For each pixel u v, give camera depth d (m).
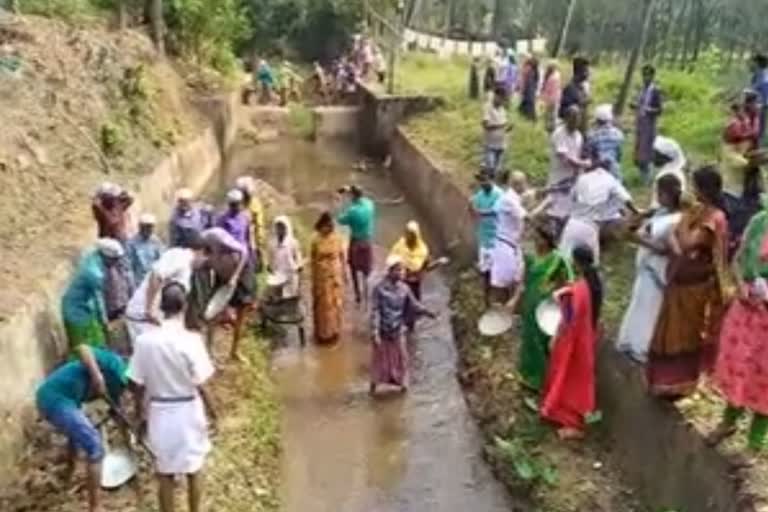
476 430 12.04
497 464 10.98
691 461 8.85
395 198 23.45
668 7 27.61
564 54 34.25
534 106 22.42
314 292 14.37
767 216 8.22
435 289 16.53
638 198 14.37
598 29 33.25
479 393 12.56
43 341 11.27
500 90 19.52
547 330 11.23
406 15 37.88
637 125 15.47
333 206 22.55
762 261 8.16
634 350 10.01
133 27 26.33
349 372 13.69
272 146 30.06
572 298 10.47
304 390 13.20
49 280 11.90
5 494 9.49
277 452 11.52
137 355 8.70
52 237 13.45
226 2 30.72
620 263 12.55
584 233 11.75
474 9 43.25
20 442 10.12
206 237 12.48
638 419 9.91
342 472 11.30
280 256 14.49
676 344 9.16
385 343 12.91
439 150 22.66
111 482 9.56
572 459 10.45
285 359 14.09
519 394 11.83
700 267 9.00
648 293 9.86
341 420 12.42
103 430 10.27
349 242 15.91
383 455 11.62
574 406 10.66
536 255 11.83
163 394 8.73
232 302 12.95
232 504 9.89
